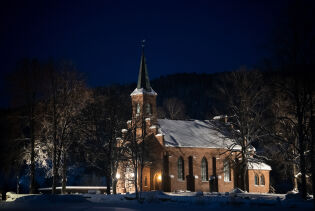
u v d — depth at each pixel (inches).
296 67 1696.6
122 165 2967.5
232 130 2874.0
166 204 1524.4
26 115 2164.1
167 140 3152.1
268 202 1386.6
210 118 3713.1
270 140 2551.7
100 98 2500.0
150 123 3142.2
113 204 1544.0
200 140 3312.0
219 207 1369.3
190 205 1448.1
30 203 1560.0
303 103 1724.9
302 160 1718.8
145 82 3319.4
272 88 1817.2
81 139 2493.8
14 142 2177.7
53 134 2192.4
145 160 2935.5
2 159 2204.7
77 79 2245.3
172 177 3051.2
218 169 3255.4
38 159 2340.1
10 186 3105.3
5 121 2156.7
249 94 2615.7
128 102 2751.0
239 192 2559.1
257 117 2591.0
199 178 3169.3
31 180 2137.1
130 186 3085.6
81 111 2362.2
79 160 2898.6
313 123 1765.5
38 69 2166.6
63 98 2198.6
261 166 3334.2
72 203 1592.0
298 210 1225.4
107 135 2546.8
